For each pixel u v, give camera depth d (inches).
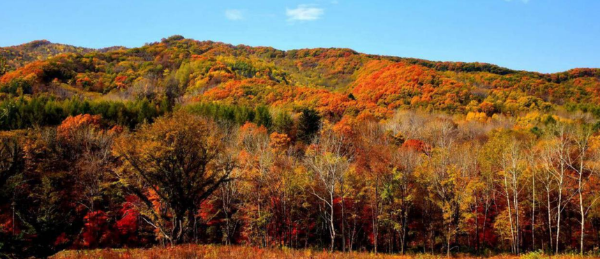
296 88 5068.9
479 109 4094.5
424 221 1759.4
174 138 998.4
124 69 6072.8
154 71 6018.7
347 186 1588.3
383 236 1881.2
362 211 1831.9
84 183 1782.7
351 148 2440.9
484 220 1737.2
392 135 2859.3
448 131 2751.0
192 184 1037.2
